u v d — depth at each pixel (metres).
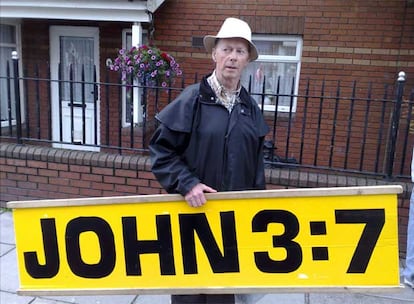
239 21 1.93
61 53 6.64
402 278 3.33
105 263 2.09
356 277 1.97
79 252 2.10
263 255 2.01
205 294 2.14
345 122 5.73
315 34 5.63
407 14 5.36
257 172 2.13
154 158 1.94
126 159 4.16
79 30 6.46
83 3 5.33
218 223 2.01
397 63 5.48
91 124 6.62
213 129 1.92
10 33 6.69
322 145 5.82
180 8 5.91
